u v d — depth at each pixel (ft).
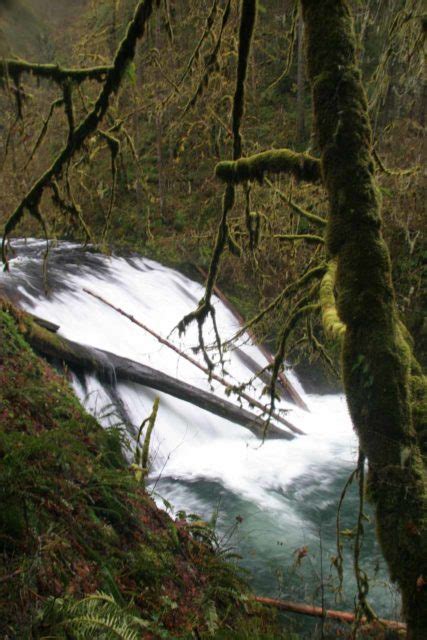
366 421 8.32
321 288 12.37
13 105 11.00
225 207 12.46
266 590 19.49
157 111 16.49
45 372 21.33
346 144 8.29
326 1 8.24
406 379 8.29
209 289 14.20
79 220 13.16
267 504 26.66
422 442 8.50
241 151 11.54
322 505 27.09
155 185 55.26
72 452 14.57
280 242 22.33
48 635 8.56
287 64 13.11
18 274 38.45
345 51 8.23
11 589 9.17
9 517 10.68
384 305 8.34
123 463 18.93
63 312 35.42
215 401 32.17
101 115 11.05
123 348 35.70
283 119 52.47
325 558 21.94
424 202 26.27
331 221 8.65
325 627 16.55
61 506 12.30
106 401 27.89
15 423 15.42
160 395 32.58
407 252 34.22
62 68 10.32
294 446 33.47
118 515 13.85
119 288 43.24
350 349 8.49
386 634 15.47
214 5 11.99
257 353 44.11
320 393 44.24
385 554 8.31
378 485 8.41
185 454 30.48
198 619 13.05
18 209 12.71
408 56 12.03
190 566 15.71
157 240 53.21
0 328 21.67
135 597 12.15
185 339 40.68
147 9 9.96
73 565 11.16
